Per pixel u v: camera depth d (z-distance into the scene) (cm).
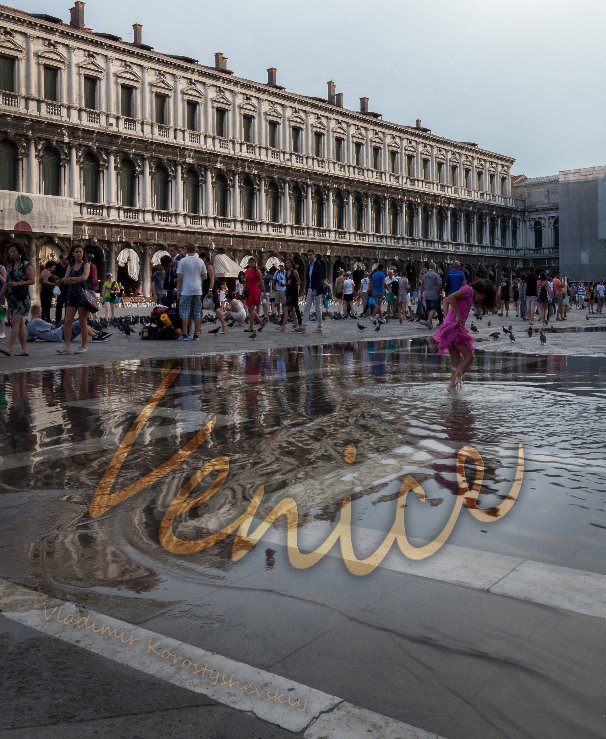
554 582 392
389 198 7488
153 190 5441
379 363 1485
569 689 293
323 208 6794
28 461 668
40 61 4753
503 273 9256
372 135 7275
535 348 1831
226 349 1797
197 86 5678
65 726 275
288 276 2462
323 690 295
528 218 9644
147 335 2125
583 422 827
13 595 387
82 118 4969
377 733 267
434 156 8088
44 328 2091
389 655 320
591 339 2169
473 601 371
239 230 6000
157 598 380
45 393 1073
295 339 2145
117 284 4812
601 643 328
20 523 500
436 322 3192
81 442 746
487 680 300
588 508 516
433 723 273
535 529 474
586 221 8544
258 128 6166
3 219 4506
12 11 4553
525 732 267
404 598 375
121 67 5194
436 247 8094
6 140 4625
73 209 4894
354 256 7088
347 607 366
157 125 5419
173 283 2356
